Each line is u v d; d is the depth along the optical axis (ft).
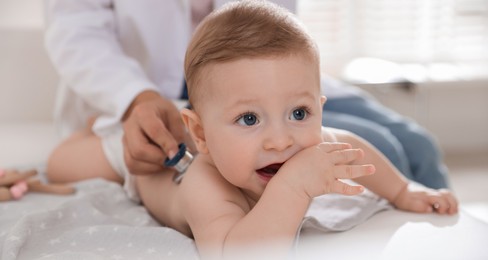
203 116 2.56
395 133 4.82
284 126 2.40
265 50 2.37
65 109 4.88
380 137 4.22
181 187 2.72
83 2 4.69
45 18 4.89
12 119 6.49
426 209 2.89
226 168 2.50
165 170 3.18
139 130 3.08
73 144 4.03
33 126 6.13
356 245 2.36
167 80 4.75
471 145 10.01
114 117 3.95
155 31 4.66
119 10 4.68
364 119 5.02
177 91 4.74
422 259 2.18
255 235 2.29
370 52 9.73
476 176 8.73
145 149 3.00
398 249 2.30
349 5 9.59
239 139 2.42
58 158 3.97
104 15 4.68
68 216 2.87
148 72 4.76
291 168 2.37
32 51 6.47
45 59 6.50
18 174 3.51
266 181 2.49
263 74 2.36
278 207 2.32
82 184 3.59
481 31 9.73
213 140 2.52
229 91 2.41
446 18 9.65
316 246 2.39
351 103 5.18
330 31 9.62
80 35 4.39
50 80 6.52
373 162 2.99
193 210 2.57
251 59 2.37
